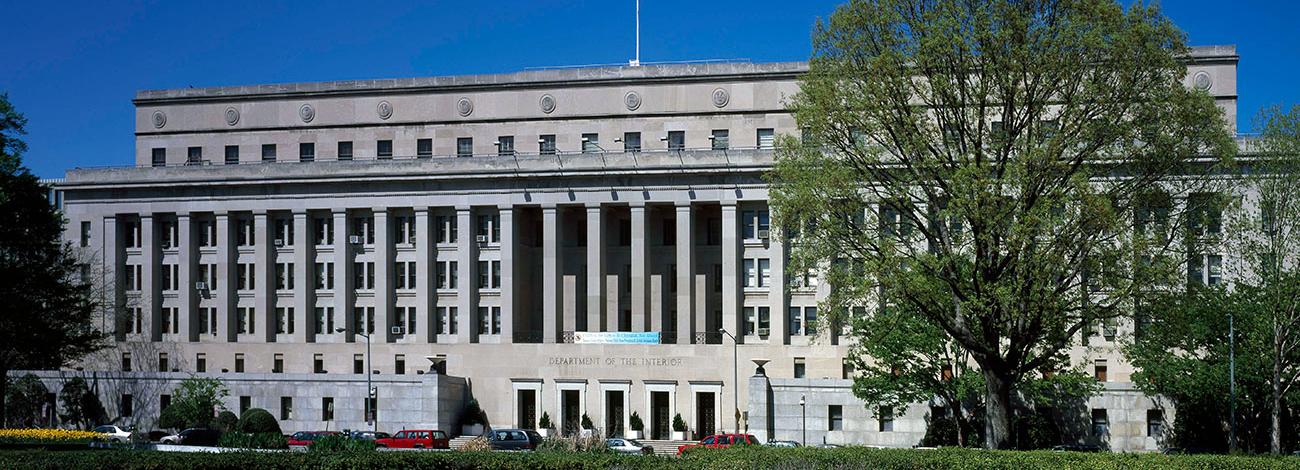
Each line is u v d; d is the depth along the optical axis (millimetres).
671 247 101625
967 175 47969
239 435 69812
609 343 96562
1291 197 66875
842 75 52188
